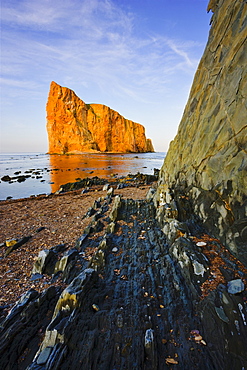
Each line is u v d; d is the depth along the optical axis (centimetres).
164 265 481
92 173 3262
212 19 858
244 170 461
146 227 705
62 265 524
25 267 552
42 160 6094
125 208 874
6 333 313
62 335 293
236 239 457
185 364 271
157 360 275
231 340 289
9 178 2673
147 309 361
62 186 2077
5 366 276
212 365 268
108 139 10762
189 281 410
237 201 473
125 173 3275
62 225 875
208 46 855
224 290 364
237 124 528
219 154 586
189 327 324
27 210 1169
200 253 467
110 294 402
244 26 579
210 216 572
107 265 504
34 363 266
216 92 687
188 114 980
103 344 297
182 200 708
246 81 514
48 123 9156
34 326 338
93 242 647
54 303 394
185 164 848
